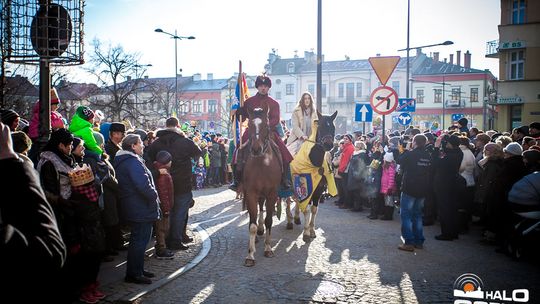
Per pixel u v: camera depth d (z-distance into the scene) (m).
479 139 10.95
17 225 2.29
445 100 63.31
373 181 10.96
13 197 2.32
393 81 65.44
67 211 4.96
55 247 2.33
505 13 28.78
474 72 62.41
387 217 10.94
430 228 10.16
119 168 5.87
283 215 11.87
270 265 7.01
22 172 2.40
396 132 15.74
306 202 8.56
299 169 8.60
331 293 5.73
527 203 7.05
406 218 7.93
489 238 8.44
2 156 2.41
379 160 11.05
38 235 2.29
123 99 30.41
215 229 9.83
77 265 5.14
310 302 5.43
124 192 5.86
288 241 8.66
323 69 69.06
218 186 19.36
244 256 7.56
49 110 5.61
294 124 9.34
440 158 9.06
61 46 5.44
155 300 5.49
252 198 7.25
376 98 11.35
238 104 9.13
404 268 6.84
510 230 7.45
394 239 8.83
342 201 13.40
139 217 5.84
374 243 8.48
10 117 6.45
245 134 7.82
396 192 11.02
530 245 6.97
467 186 10.00
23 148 4.92
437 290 5.86
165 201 7.16
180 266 6.88
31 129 7.01
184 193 7.90
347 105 67.38
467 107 62.38
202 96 76.81
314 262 7.17
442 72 63.84
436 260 7.31
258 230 8.49
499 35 28.69
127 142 6.03
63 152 5.18
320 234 9.30
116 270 6.63
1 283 2.18
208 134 20.09
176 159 7.75
